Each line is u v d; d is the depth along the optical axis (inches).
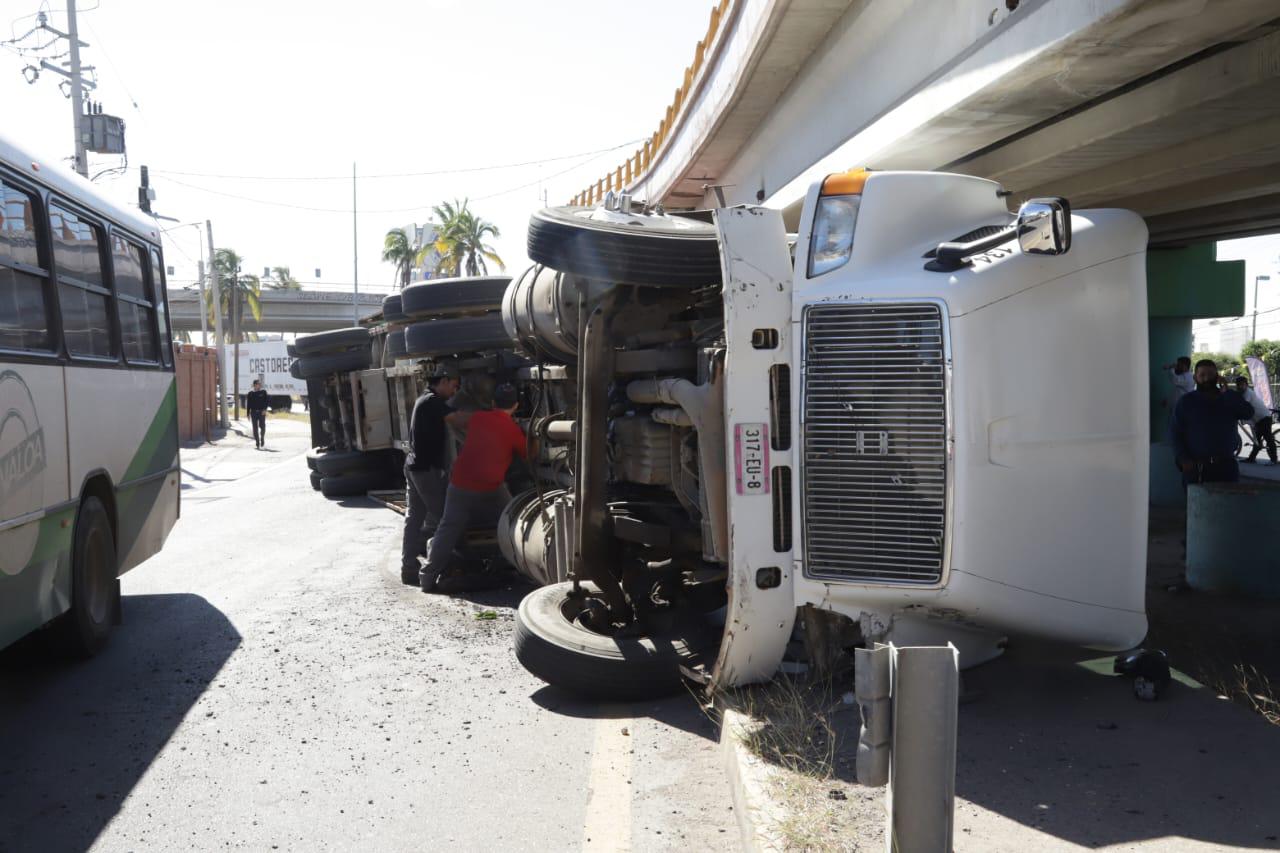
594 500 245.0
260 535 511.8
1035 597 183.5
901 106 327.3
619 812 167.5
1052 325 184.7
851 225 190.5
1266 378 1066.7
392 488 697.6
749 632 196.5
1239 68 235.3
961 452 176.7
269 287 3949.3
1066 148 311.7
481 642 286.5
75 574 263.6
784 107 517.7
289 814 171.3
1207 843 132.0
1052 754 163.9
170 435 361.1
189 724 219.8
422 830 164.1
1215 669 223.8
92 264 286.2
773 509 193.6
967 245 179.5
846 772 160.4
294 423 2106.3
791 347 191.8
